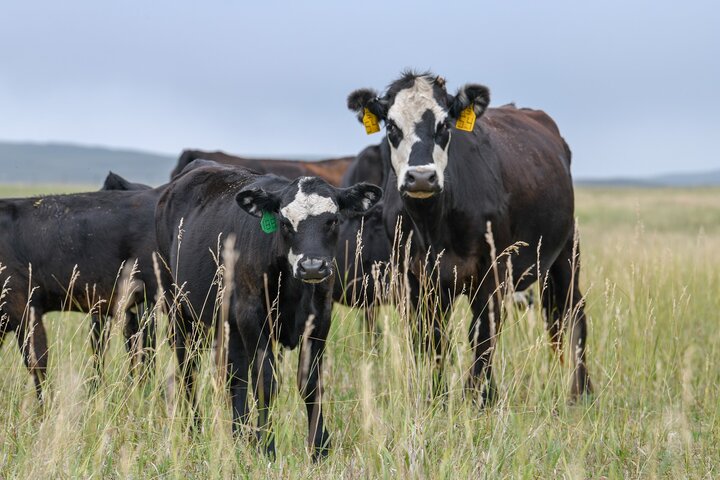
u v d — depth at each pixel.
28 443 8.17
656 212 52.25
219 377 8.43
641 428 8.95
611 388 9.50
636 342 10.55
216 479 7.36
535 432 8.06
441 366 9.84
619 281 13.81
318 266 8.40
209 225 9.98
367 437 7.71
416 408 8.00
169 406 9.12
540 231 11.37
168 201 10.95
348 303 13.45
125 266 11.73
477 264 10.43
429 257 10.24
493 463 7.52
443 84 10.28
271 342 8.90
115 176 14.45
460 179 10.19
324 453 8.49
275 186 9.64
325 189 8.85
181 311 10.32
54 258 11.75
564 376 9.08
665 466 7.99
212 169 10.88
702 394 10.26
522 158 11.33
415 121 9.89
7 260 11.66
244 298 9.02
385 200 10.93
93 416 8.38
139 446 7.84
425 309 10.23
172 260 10.62
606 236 27.78
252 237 9.04
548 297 12.20
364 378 7.76
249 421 8.47
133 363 10.87
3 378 10.66
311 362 8.86
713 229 39.97
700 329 13.30
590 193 92.94
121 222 11.80
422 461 7.47
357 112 10.52
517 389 8.90
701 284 15.60
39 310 11.83
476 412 8.96
